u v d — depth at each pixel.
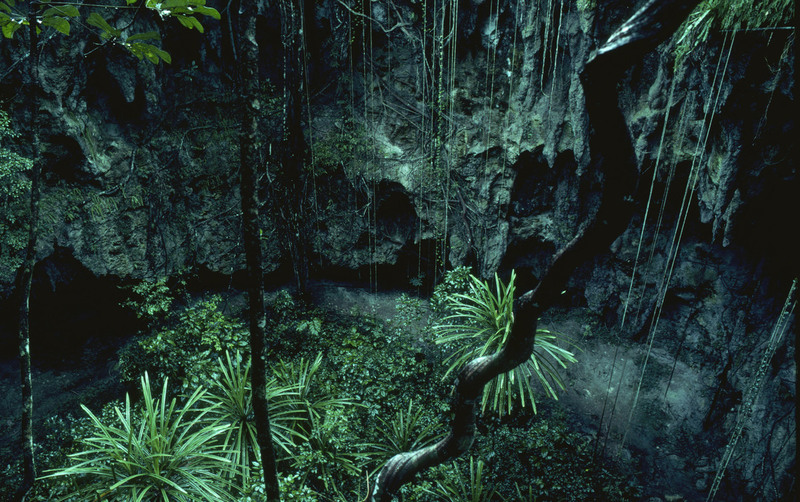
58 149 7.21
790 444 6.40
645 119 7.00
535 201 8.97
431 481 5.58
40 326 8.09
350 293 10.00
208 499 3.86
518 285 10.03
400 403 6.77
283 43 8.44
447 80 8.71
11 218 6.89
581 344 8.99
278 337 8.24
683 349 8.34
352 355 7.30
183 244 8.95
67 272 7.81
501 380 3.93
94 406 7.31
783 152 5.72
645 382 8.21
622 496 6.51
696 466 7.16
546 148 8.18
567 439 6.85
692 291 8.07
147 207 8.38
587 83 1.15
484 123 8.65
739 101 5.66
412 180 9.13
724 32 5.34
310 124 9.31
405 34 8.70
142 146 8.20
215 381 5.59
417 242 9.57
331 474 5.34
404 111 9.09
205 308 6.92
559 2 7.26
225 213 9.25
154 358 6.48
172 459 4.02
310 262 10.34
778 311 7.04
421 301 9.70
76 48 6.89
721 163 6.25
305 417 5.84
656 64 6.79
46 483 4.59
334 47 9.05
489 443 6.57
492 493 5.51
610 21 6.95
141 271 8.45
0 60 6.38
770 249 6.91
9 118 6.36
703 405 7.68
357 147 9.30
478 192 8.96
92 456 5.24
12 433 6.76
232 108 8.97
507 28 8.03
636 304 8.71
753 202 6.34
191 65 8.32
